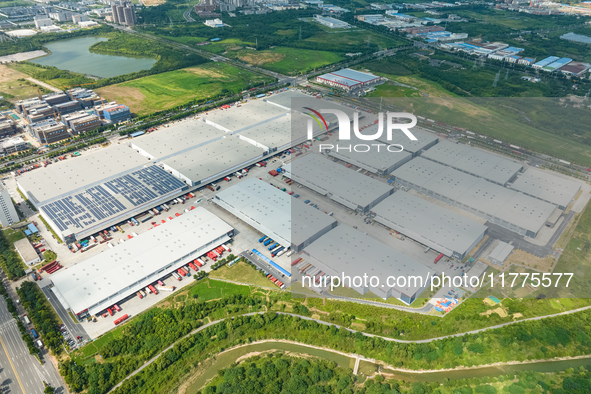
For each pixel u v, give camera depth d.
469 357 163.75
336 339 170.38
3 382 154.12
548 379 154.50
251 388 150.25
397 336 171.88
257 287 195.00
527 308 182.12
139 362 161.38
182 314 179.88
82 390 152.75
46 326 170.88
